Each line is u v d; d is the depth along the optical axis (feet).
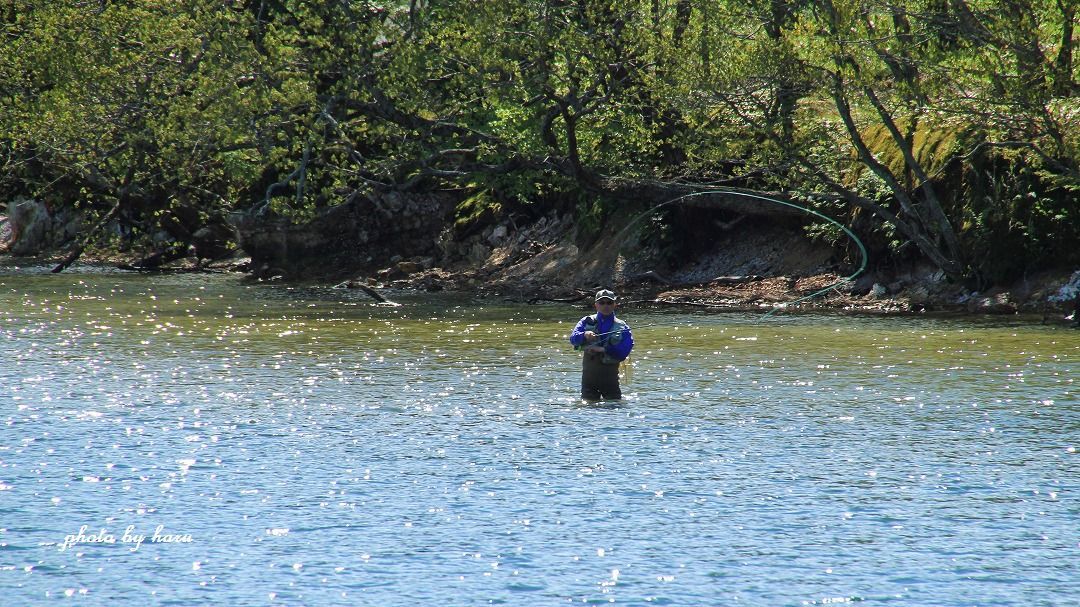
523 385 110.63
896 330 159.94
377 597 54.13
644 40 193.88
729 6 191.52
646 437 86.58
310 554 59.82
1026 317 176.45
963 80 173.06
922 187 200.34
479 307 205.16
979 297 190.08
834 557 59.52
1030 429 89.66
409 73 205.98
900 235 202.18
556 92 211.82
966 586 55.47
